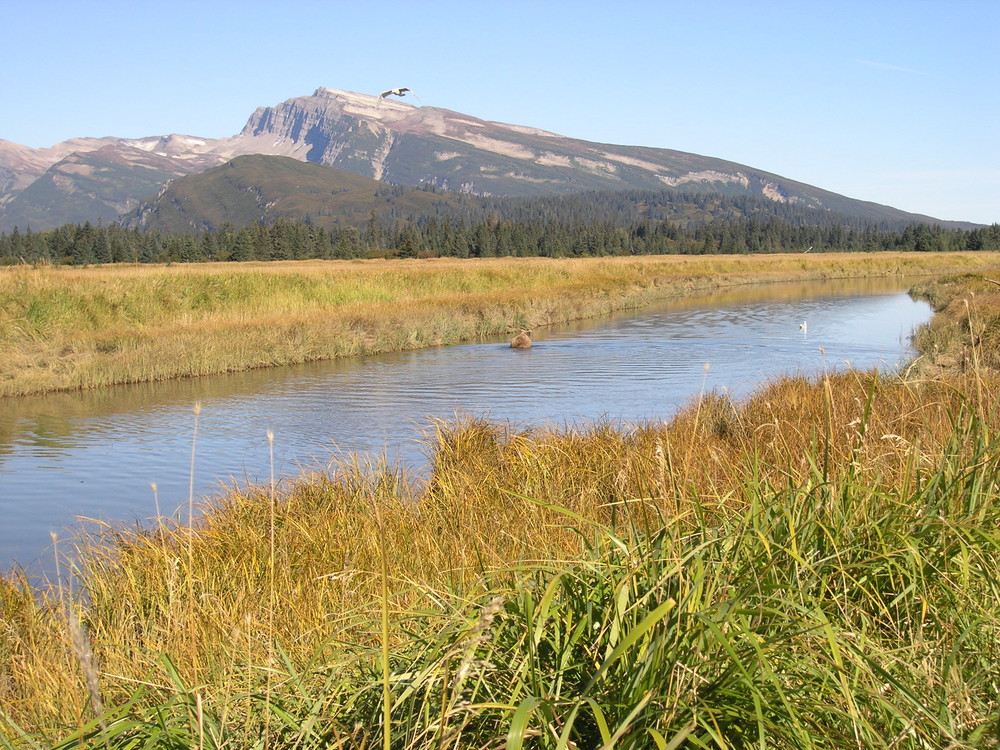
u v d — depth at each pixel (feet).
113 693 13.24
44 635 17.85
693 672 8.04
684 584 9.32
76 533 29.96
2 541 29.55
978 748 8.04
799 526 11.05
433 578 15.81
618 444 26.86
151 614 17.39
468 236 369.50
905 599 10.68
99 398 61.41
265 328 85.05
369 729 9.07
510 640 9.48
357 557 17.92
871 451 14.79
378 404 55.52
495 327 107.14
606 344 89.92
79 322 85.92
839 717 8.48
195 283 107.24
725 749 7.62
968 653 9.66
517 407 52.65
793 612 9.52
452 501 22.52
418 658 9.53
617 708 8.18
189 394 62.23
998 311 63.36
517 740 7.10
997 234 410.11
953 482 11.96
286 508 23.86
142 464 40.93
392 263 240.12
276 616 15.14
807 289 188.96
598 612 9.54
